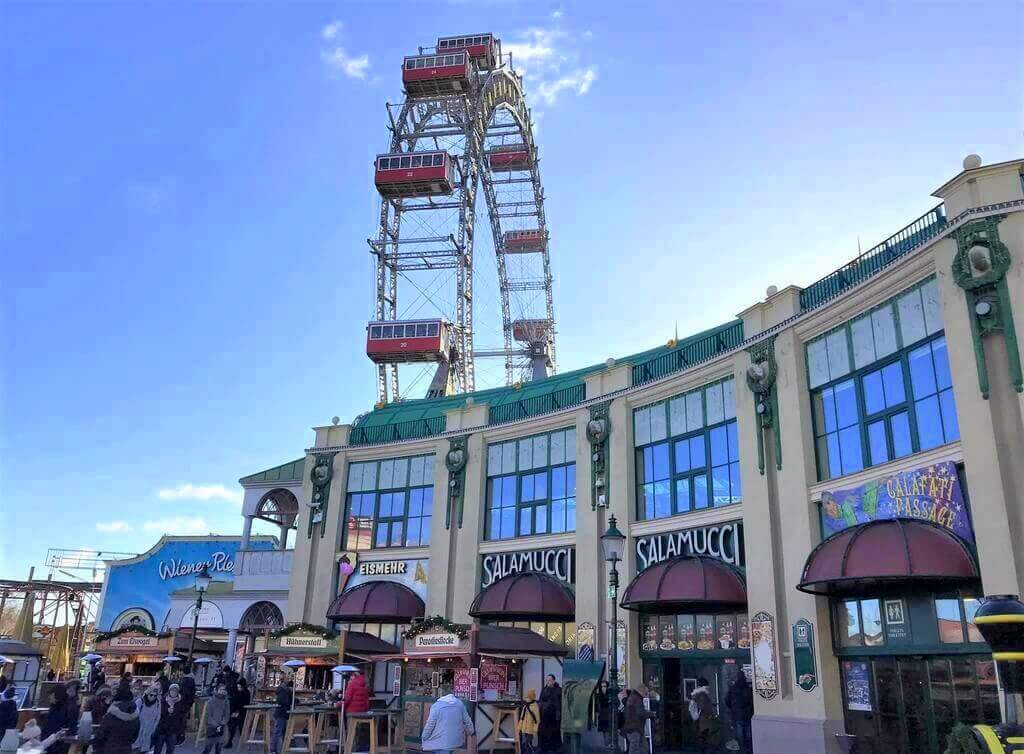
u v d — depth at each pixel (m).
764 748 20.64
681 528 25.69
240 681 26.11
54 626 57.53
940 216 18.92
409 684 25.11
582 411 29.95
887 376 20.16
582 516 28.70
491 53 64.75
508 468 32.56
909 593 18.36
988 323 17.17
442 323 55.06
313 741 20.91
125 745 13.94
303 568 35.72
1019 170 17.61
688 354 27.25
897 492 18.88
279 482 41.78
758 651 21.66
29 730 14.83
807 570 19.19
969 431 17.17
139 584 47.00
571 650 27.62
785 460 22.33
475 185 60.53
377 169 57.47
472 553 31.77
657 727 24.38
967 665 16.98
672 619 25.23
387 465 36.09
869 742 18.78
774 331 23.41
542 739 22.80
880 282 20.36
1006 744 8.23
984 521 16.47
